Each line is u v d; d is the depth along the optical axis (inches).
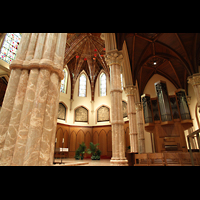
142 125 596.4
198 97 467.8
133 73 554.6
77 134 818.8
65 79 856.3
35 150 97.6
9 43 530.3
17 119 107.8
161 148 497.4
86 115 862.5
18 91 113.6
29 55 124.6
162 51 578.2
